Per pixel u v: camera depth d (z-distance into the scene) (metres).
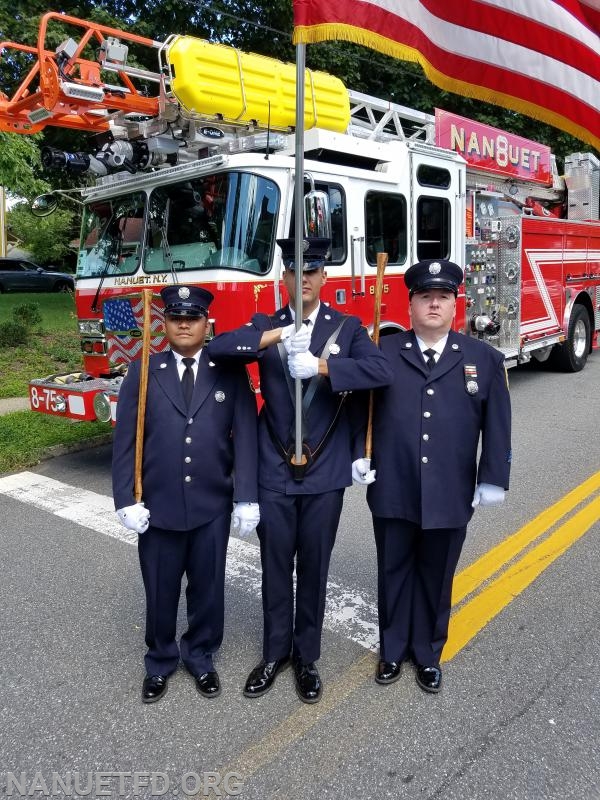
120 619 3.52
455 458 2.79
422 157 6.52
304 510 2.81
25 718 2.75
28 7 11.09
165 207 5.41
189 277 5.15
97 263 6.10
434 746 2.54
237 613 3.54
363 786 2.35
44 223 34.00
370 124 7.23
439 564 2.85
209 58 5.22
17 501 5.32
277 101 5.75
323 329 2.84
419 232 6.59
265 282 5.03
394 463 2.84
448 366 2.79
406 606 2.96
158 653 2.89
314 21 2.78
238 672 3.04
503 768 2.42
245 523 2.71
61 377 5.94
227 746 2.57
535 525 4.55
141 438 2.73
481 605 3.54
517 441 6.55
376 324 2.95
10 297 19.17
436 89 13.45
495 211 8.29
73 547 4.42
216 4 11.88
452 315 2.82
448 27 3.36
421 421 2.79
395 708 2.77
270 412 2.83
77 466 6.21
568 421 7.25
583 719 2.67
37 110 5.41
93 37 10.76
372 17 3.00
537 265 8.38
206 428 2.76
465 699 2.81
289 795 2.32
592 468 5.70
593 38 3.75
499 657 3.10
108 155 5.46
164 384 2.77
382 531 2.91
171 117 5.40
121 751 2.56
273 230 5.05
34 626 3.46
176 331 2.74
